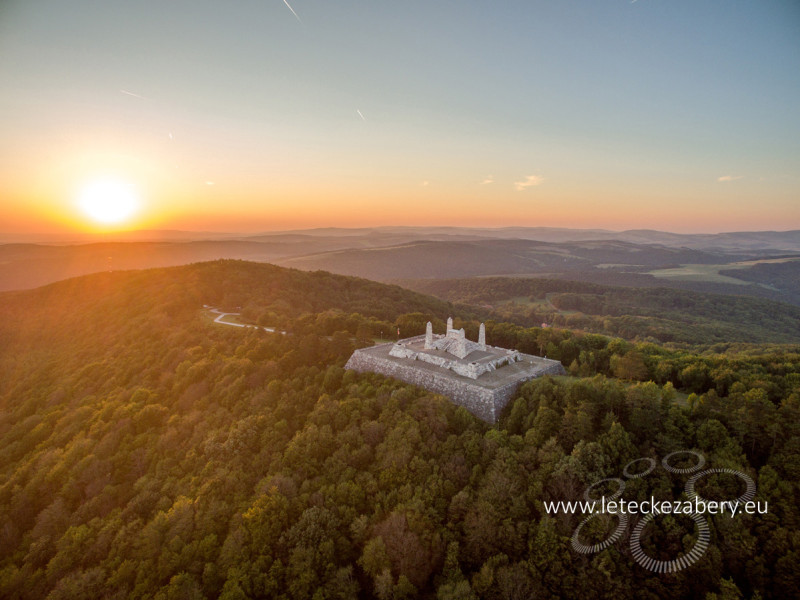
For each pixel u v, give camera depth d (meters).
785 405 57.59
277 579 55.44
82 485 79.81
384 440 69.88
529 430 64.31
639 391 64.81
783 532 45.06
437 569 54.69
